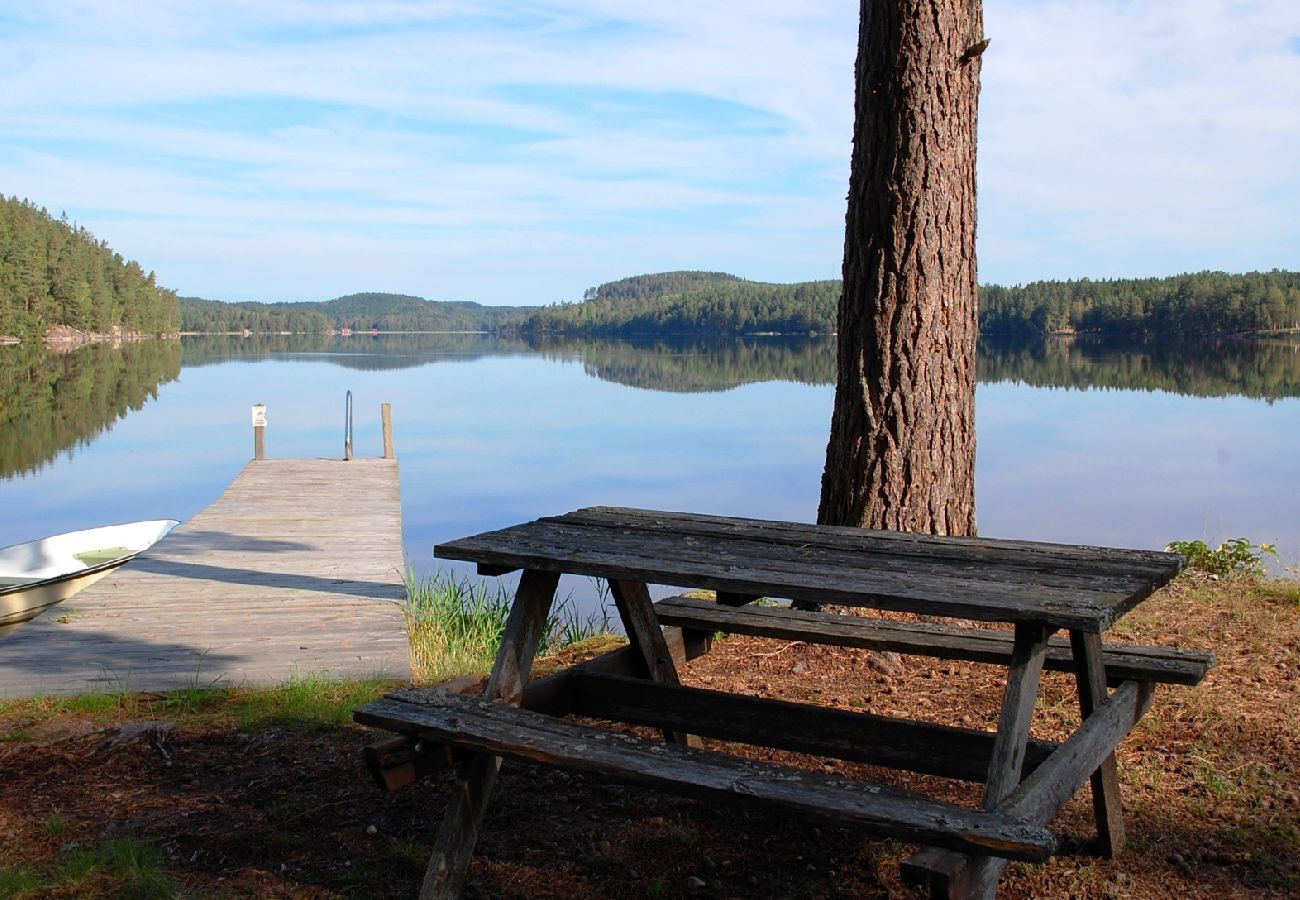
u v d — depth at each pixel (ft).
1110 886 8.87
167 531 32.96
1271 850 9.45
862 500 16.62
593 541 9.62
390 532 32.40
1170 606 17.72
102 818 10.65
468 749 8.46
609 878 9.18
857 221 16.57
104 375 184.34
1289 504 48.93
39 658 17.75
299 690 15.14
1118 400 111.55
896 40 15.96
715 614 12.10
